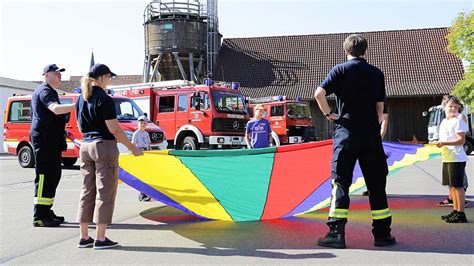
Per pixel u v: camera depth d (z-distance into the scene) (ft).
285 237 19.52
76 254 17.22
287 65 122.11
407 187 35.94
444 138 22.61
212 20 123.75
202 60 120.16
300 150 21.65
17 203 30.45
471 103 80.64
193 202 23.30
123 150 35.91
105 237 18.17
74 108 21.29
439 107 76.48
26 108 57.31
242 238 19.42
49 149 22.54
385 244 17.72
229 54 127.44
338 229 17.60
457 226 21.22
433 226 21.24
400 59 116.37
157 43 115.44
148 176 23.12
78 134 50.39
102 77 18.04
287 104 70.33
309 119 73.61
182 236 19.92
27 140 56.75
